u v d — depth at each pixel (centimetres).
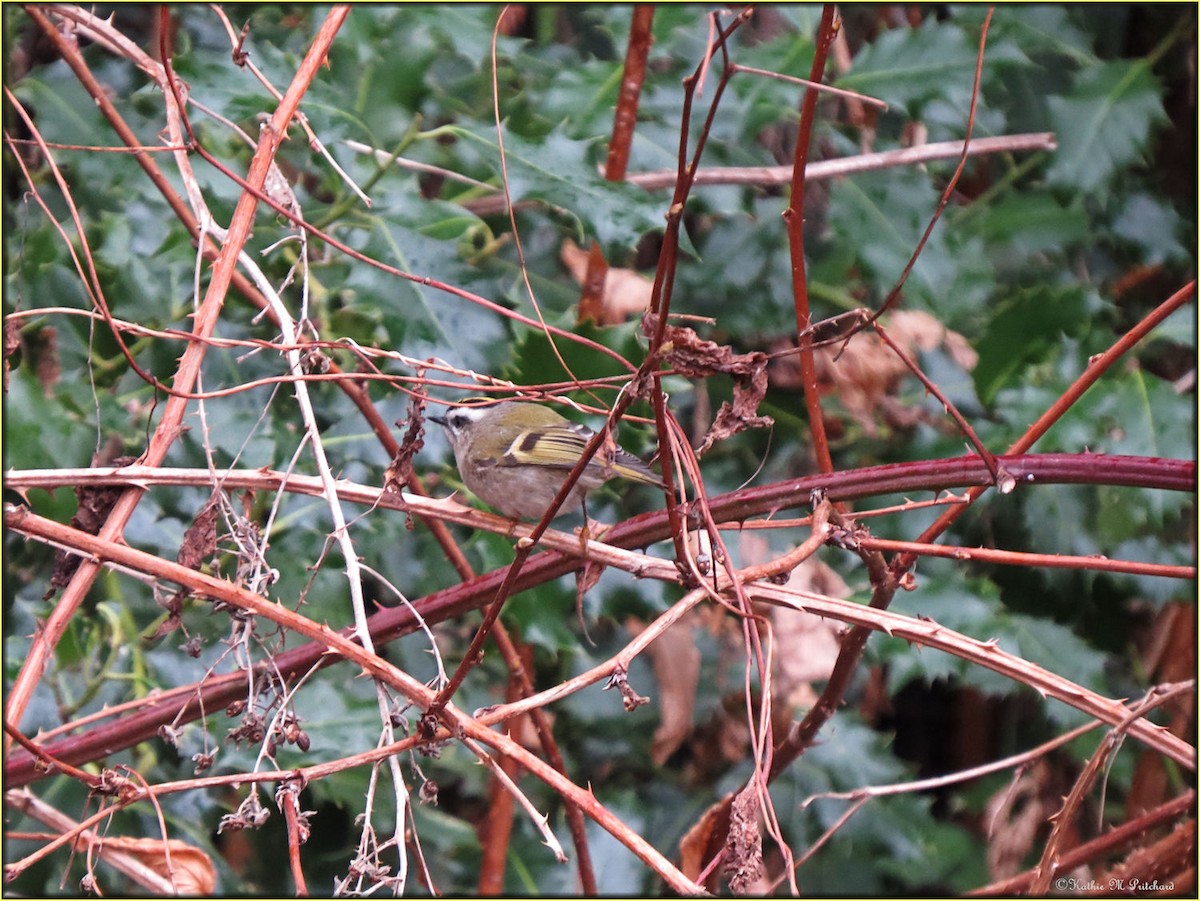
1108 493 520
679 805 566
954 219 599
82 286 509
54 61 575
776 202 582
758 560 526
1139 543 521
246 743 339
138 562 324
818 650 520
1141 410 496
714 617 552
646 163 532
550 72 575
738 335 582
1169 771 562
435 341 453
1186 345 587
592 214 455
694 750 578
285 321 358
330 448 506
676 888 276
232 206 488
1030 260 621
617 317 573
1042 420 363
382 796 505
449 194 576
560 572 368
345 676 508
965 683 494
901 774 523
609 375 489
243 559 347
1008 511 541
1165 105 634
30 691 307
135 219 522
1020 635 523
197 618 487
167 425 355
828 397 575
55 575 346
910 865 572
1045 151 599
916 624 337
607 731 564
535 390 354
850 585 526
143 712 361
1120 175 589
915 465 355
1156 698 324
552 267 586
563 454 477
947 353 570
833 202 549
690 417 596
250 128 529
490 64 577
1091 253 645
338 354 508
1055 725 597
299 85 382
